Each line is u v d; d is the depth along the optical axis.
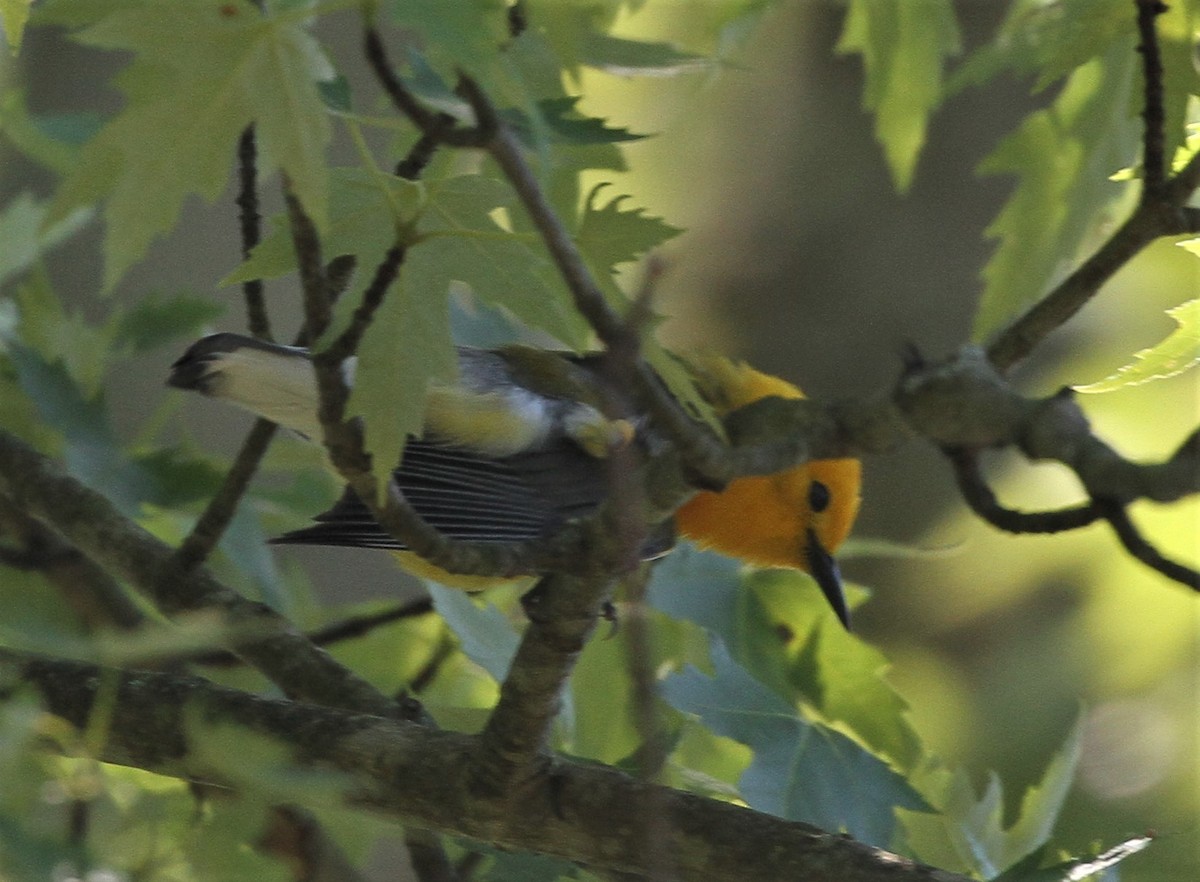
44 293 10.02
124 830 5.82
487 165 7.31
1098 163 9.85
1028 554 15.39
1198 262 14.34
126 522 8.76
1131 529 4.59
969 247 17.98
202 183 5.12
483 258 5.68
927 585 16.27
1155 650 15.02
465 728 8.49
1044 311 5.58
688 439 5.03
